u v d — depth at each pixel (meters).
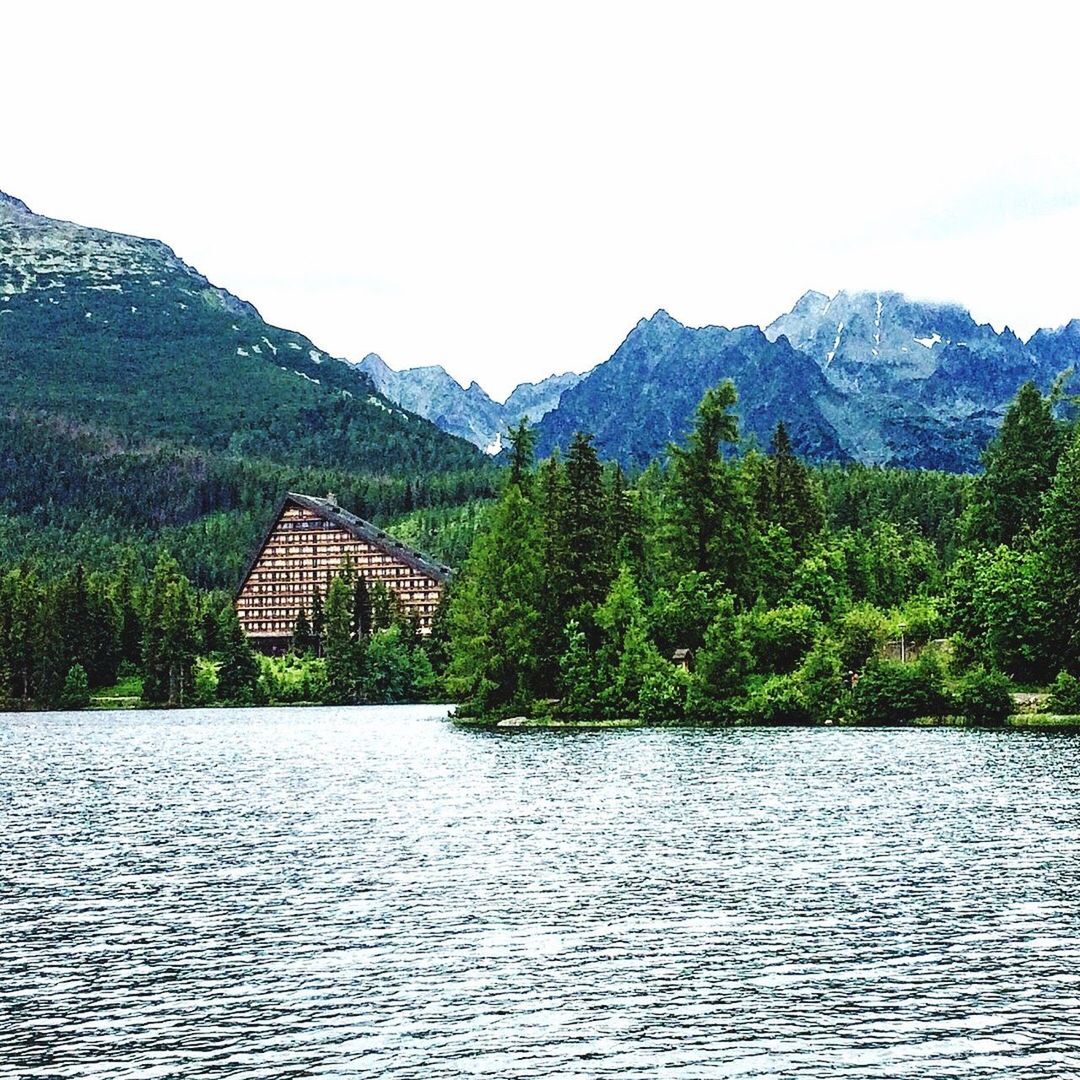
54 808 61.12
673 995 27.41
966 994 27.20
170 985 28.80
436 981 28.69
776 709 101.19
